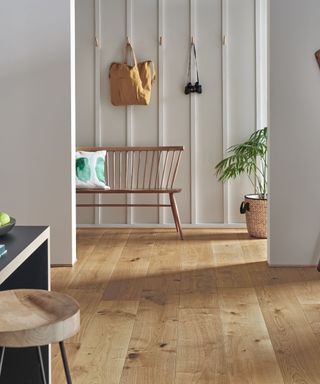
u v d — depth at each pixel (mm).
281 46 4273
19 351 2137
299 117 4301
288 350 2750
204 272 4242
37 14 4332
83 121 6137
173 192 5527
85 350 2771
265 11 5996
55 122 4363
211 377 2461
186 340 2885
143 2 6051
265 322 3139
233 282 3963
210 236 5660
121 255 4824
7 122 4367
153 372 2518
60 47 4336
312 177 4324
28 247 1798
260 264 4477
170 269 4340
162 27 6055
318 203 4332
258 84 6031
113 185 6117
